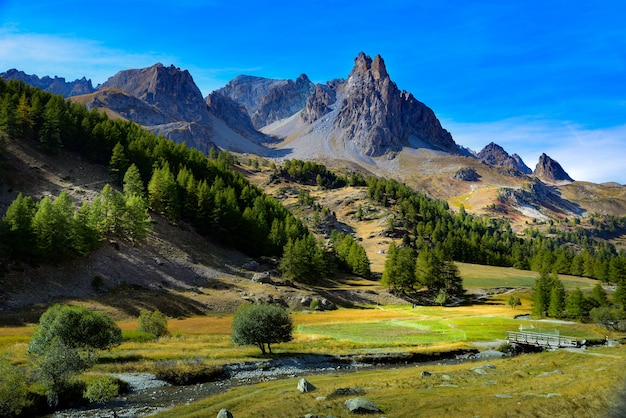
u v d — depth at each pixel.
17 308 79.88
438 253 162.12
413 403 30.06
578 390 29.20
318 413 28.66
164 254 120.06
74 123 159.25
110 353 52.44
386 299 137.50
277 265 142.25
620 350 60.25
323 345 66.94
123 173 149.50
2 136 139.88
